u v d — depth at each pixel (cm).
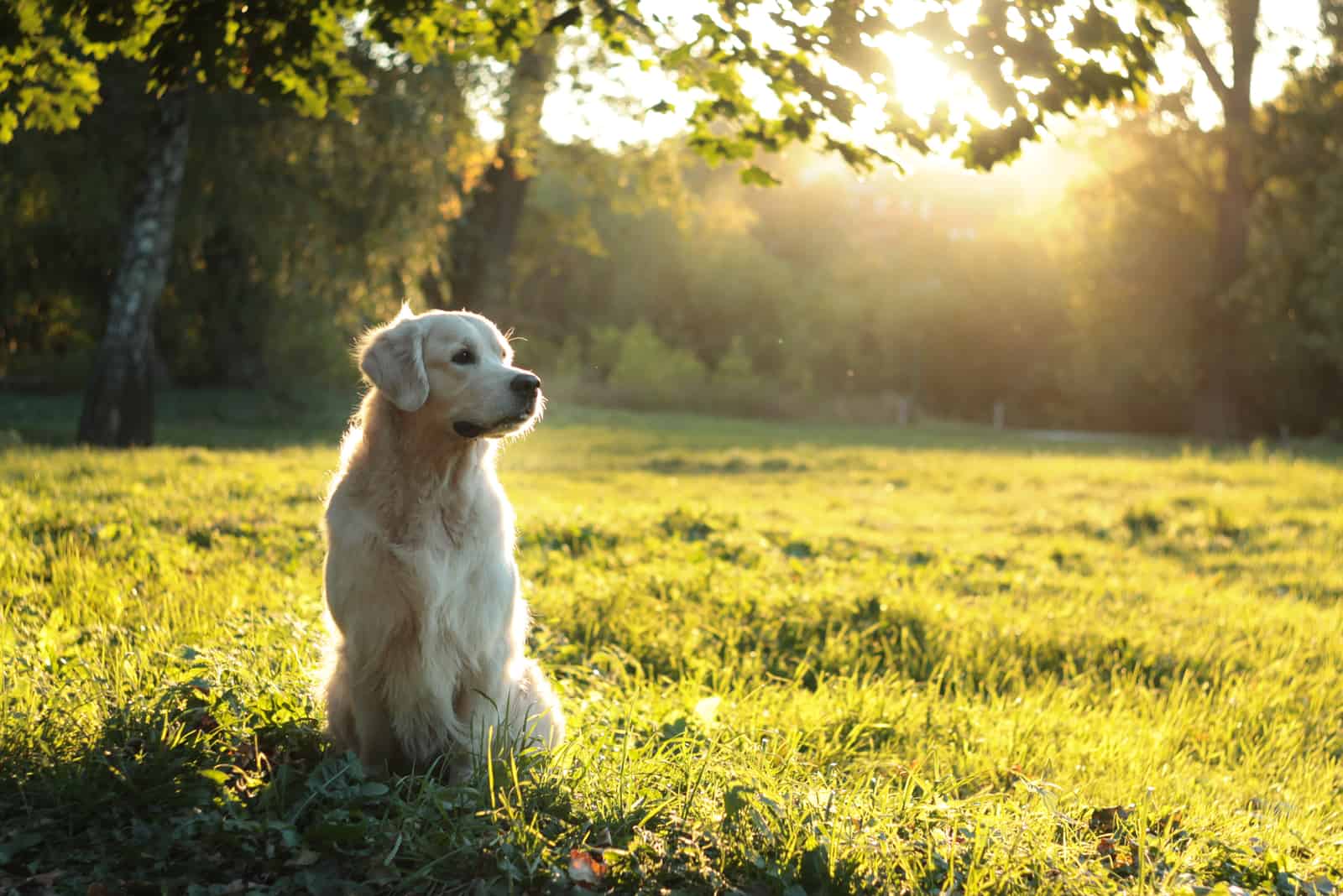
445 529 396
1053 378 5181
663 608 736
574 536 994
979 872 349
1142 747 546
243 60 522
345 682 407
